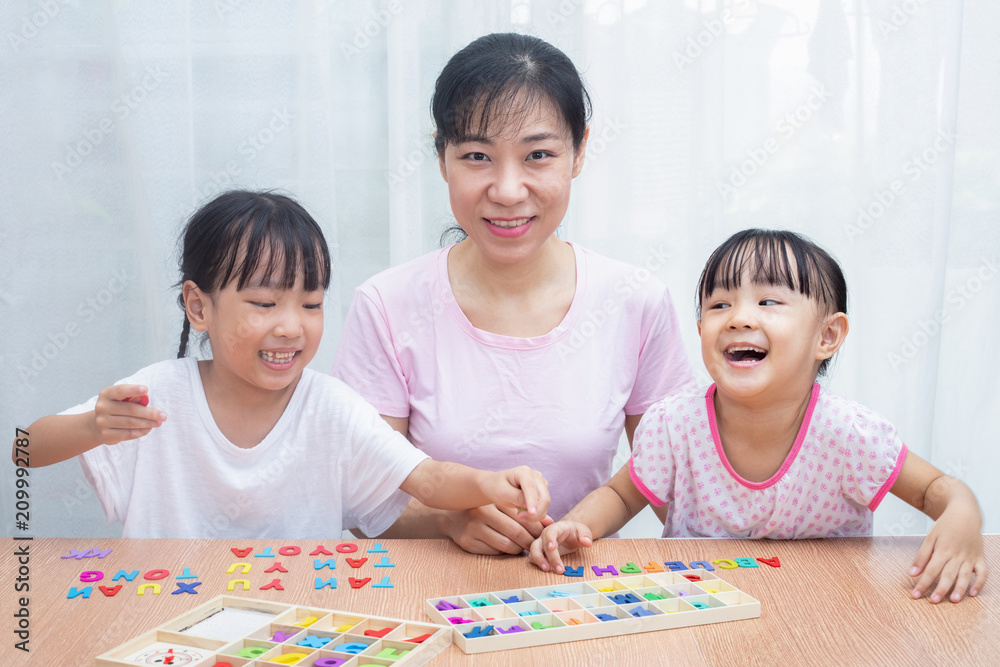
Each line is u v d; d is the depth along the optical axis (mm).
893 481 965
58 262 1582
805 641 693
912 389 1603
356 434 1054
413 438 1229
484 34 1545
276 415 1066
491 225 1058
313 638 690
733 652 675
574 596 767
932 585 808
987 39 1598
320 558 888
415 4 1523
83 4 1533
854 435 969
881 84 1555
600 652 674
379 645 666
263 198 1033
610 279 1213
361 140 1610
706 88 1550
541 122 1011
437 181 1590
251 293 977
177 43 1523
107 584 806
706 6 1534
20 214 1562
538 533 940
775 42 1577
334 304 1587
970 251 1657
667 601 748
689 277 1598
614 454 1232
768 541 946
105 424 898
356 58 1588
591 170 1576
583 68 1555
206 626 720
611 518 1023
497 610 740
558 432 1175
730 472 1020
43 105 1548
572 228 1611
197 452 1049
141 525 1047
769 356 944
